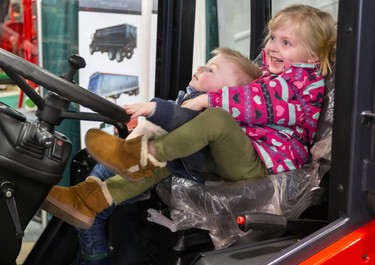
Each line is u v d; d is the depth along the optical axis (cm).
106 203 123
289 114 129
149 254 133
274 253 104
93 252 133
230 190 121
